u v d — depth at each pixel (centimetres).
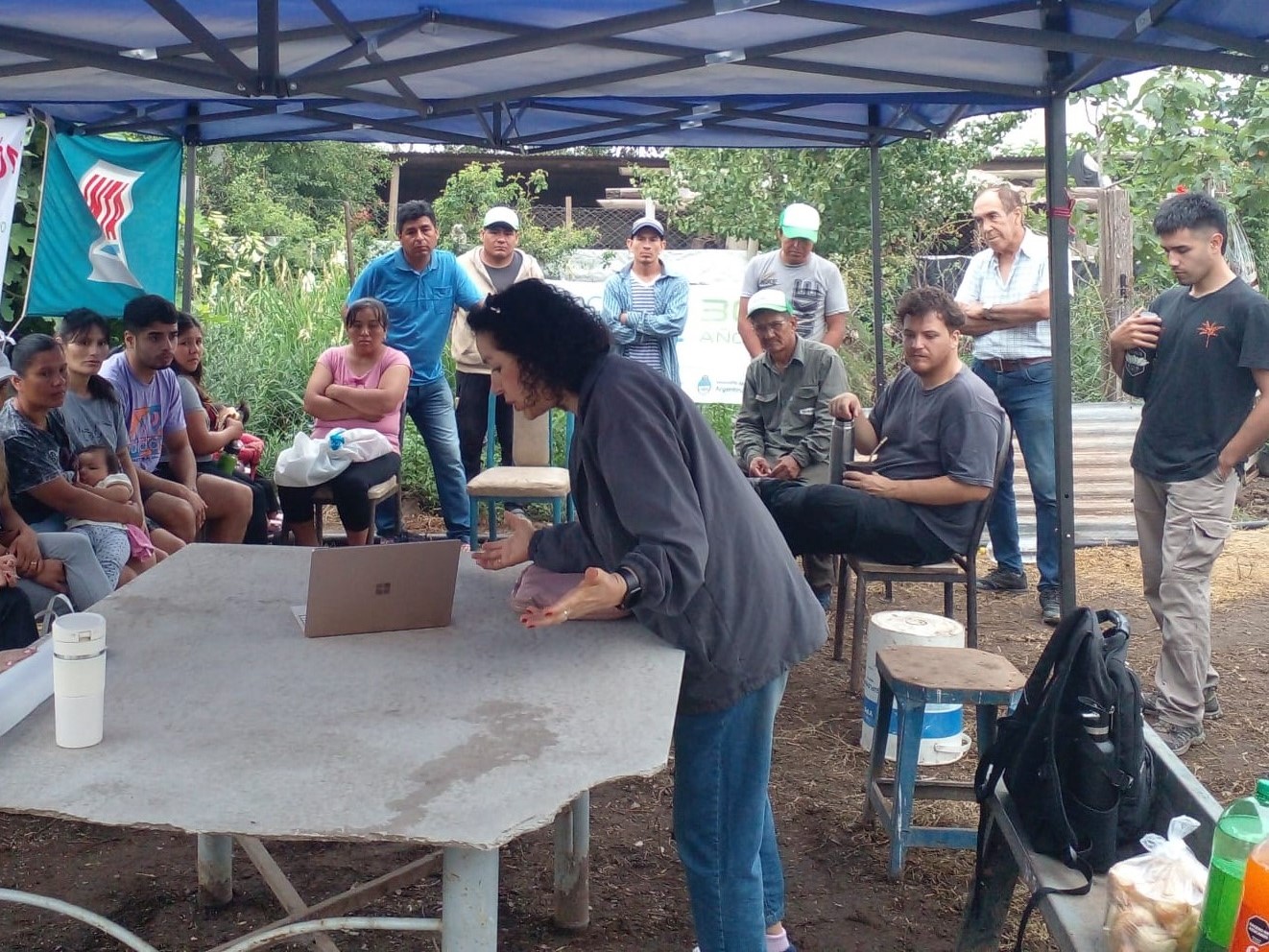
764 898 269
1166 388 407
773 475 509
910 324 446
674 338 675
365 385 599
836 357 523
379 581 253
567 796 177
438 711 210
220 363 795
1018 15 390
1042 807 246
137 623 261
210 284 958
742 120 602
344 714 209
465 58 350
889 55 426
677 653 238
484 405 679
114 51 390
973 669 329
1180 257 396
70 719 192
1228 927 195
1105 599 598
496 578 298
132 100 522
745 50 410
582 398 229
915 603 596
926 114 586
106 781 180
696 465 228
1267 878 183
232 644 247
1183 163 832
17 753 191
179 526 496
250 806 173
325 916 264
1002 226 579
